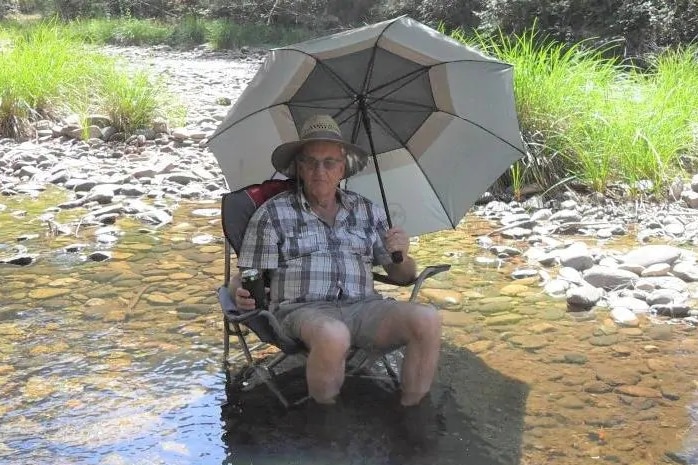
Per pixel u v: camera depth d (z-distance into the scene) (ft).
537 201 20.98
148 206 20.62
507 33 49.70
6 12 102.06
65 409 10.09
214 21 88.58
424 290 14.69
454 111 11.92
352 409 10.10
